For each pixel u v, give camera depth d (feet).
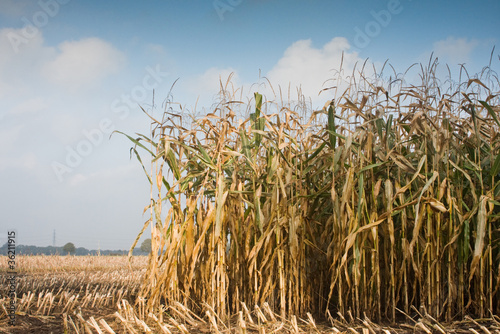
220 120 14.66
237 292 14.05
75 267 45.73
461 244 12.71
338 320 13.21
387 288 13.62
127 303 13.64
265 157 15.52
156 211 13.73
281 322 12.82
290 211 13.69
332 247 14.19
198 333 12.06
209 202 14.30
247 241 13.96
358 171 13.16
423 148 13.91
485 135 14.08
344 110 14.46
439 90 14.20
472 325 12.03
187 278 13.99
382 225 13.47
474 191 12.77
